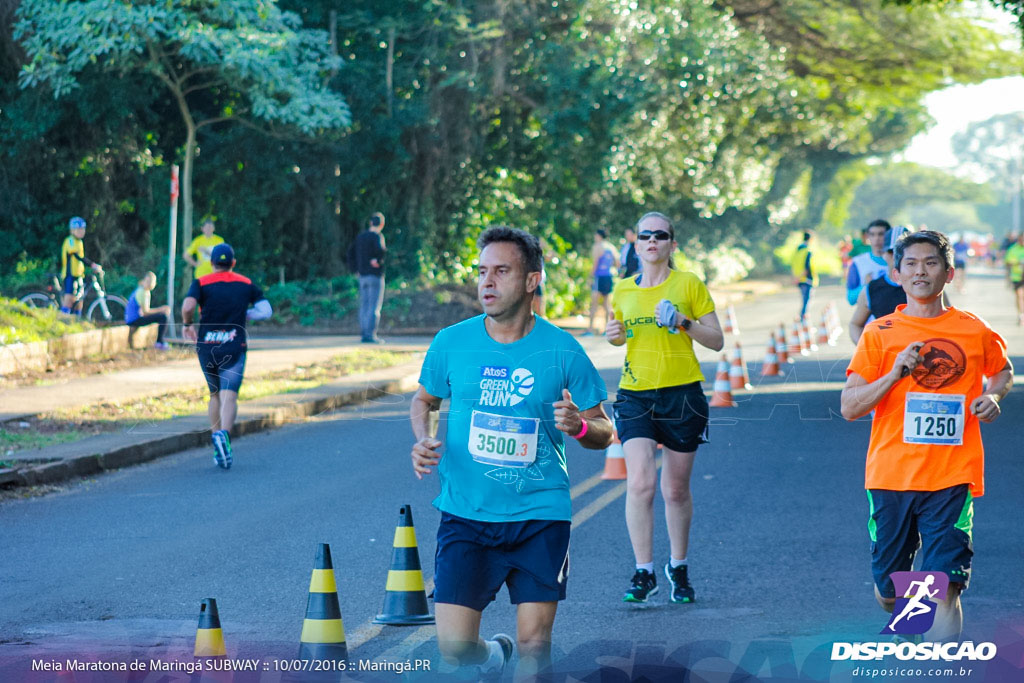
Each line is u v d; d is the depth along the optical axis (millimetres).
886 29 41594
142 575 7809
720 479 11273
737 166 44312
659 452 13305
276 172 32188
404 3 32281
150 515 9766
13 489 10703
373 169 33688
